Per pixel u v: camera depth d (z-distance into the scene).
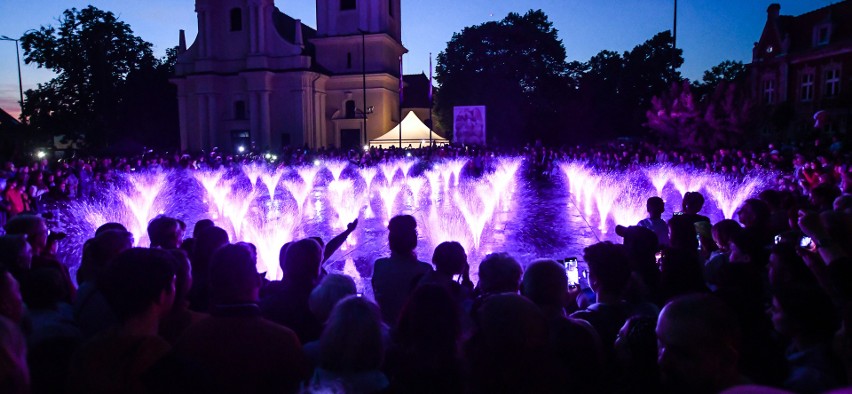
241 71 55.84
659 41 72.00
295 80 56.44
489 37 66.12
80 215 18.78
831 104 37.09
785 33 45.84
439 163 36.66
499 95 63.53
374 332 2.79
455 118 48.41
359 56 61.41
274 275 9.95
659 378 3.14
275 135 57.22
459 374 2.53
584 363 3.07
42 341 3.19
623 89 69.38
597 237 13.97
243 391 2.80
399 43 65.38
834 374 2.86
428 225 15.80
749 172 22.28
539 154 34.34
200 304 4.47
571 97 67.88
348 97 60.78
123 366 2.52
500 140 64.31
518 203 21.11
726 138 30.84
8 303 3.00
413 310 2.63
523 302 2.66
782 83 45.44
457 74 65.62
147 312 2.77
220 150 55.09
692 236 5.57
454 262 4.41
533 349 2.53
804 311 3.00
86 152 50.88
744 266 3.72
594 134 67.00
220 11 57.72
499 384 2.46
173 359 2.55
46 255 5.56
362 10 60.75
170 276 2.84
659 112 33.09
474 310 3.68
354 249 12.52
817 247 4.66
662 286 4.06
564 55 69.00
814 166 13.96
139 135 63.41
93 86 61.56
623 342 3.30
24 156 40.25
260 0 55.59
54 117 60.59
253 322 2.94
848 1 41.75
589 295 4.80
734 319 2.50
